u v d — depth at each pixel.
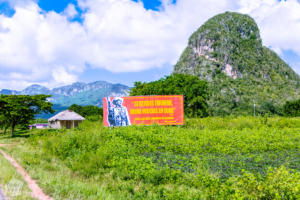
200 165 8.55
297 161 9.00
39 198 5.58
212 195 6.04
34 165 9.81
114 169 9.12
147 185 7.40
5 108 36.59
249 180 5.99
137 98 22.45
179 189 6.71
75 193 6.07
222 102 161.50
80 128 24.27
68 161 10.99
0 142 23.25
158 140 14.21
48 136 21.06
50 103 41.09
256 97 181.88
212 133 16.06
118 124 22.31
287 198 5.20
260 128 18.86
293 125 20.59
